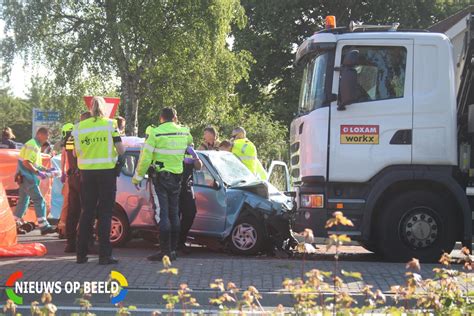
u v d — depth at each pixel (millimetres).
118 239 10492
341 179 8859
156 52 24641
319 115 8914
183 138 8938
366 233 8789
